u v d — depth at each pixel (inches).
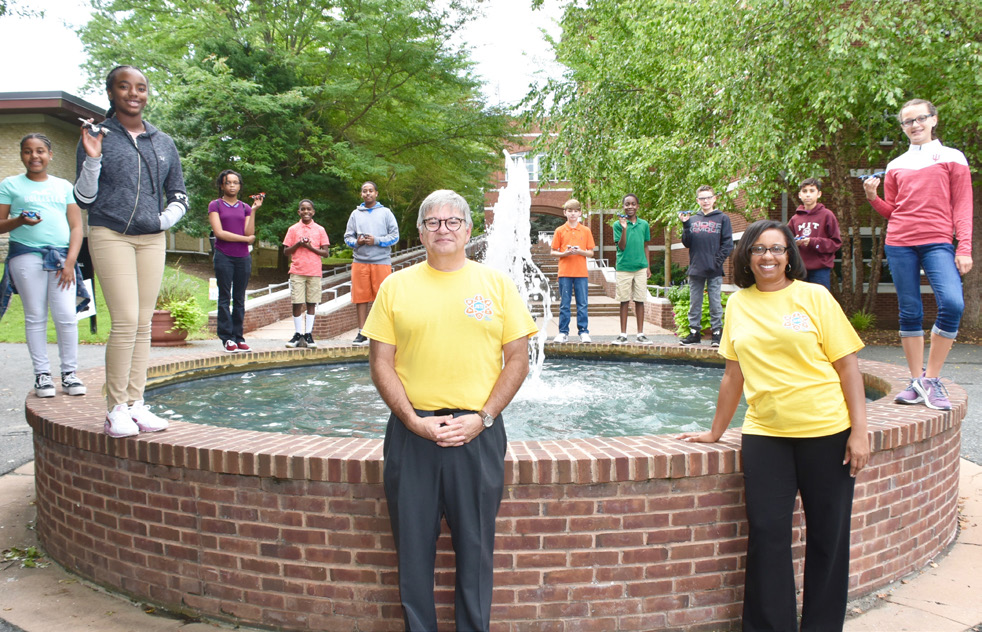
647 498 104.7
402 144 928.3
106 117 124.8
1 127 695.7
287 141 807.1
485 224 1253.7
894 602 117.3
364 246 300.4
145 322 125.6
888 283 653.3
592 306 695.7
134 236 121.6
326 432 163.2
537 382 235.6
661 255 1147.9
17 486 173.6
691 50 506.6
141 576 119.1
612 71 639.8
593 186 679.1
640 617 105.7
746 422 105.1
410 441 91.1
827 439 98.0
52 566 133.7
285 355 258.8
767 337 100.8
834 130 428.8
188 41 834.8
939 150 148.2
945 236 146.6
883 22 398.3
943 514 138.2
